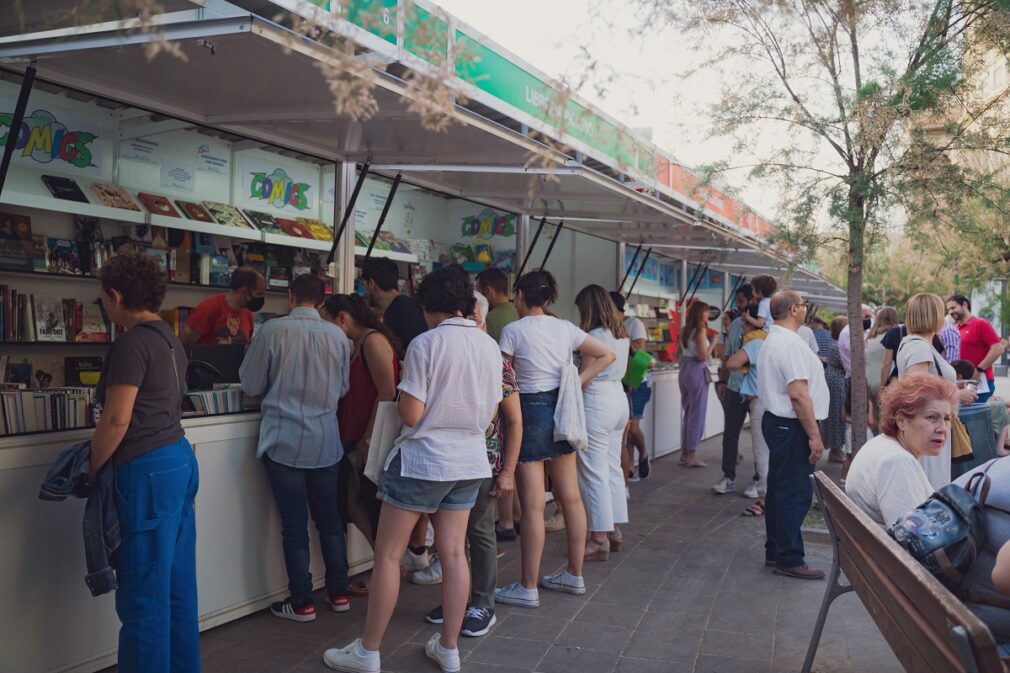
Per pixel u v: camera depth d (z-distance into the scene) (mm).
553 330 4930
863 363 6855
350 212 6801
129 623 3188
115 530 3131
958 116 6410
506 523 6336
